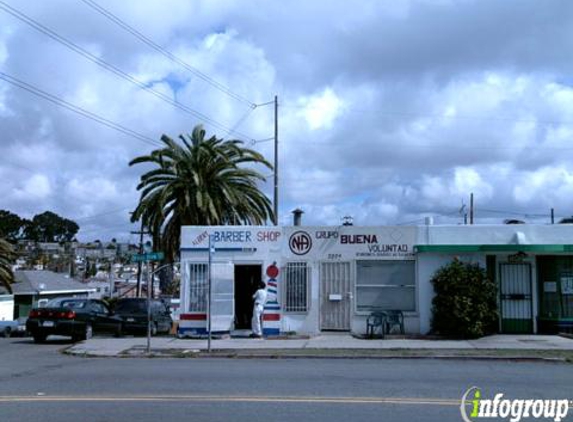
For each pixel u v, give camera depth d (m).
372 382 12.13
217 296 22.05
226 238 22.31
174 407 9.64
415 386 11.62
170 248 33.75
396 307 21.77
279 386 11.66
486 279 20.67
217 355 17.33
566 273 21.14
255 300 21.38
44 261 93.81
